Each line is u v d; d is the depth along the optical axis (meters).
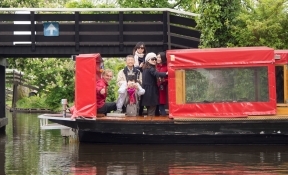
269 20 25.16
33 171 16.50
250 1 27.36
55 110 47.50
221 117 20.62
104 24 28.89
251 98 20.59
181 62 20.69
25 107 51.44
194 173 15.84
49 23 28.80
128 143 21.27
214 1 26.61
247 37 25.83
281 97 20.88
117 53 29.00
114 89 38.97
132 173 15.96
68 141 23.56
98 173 16.02
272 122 20.50
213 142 20.94
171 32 29.03
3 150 21.03
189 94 20.73
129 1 37.59
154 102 22.00
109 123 20.89
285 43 25.62
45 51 28.86
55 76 47.75
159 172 16.05
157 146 20.84
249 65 20.55
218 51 20.62
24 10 28.11
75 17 28.70
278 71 20.92
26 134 27.05
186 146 20.78
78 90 21.11
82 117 21.06
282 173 15.73
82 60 21.06
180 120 20.67
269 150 19.77
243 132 20.62
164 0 37.69
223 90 20.66
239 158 18.17
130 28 28.89
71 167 17.00
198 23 27.33
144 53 22.97
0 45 28.62
